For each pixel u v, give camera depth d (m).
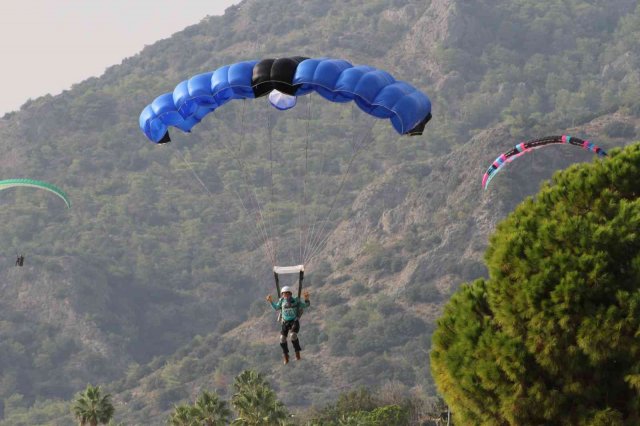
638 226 57.72
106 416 159.12
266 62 69.81
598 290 56.44
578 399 56.84
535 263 59.03
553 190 63.09
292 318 63.72
